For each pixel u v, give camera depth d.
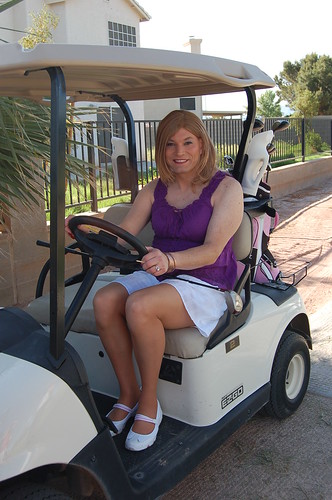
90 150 5.12
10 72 1.62
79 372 1.65
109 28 13.88
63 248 1.60
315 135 11.87
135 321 2.00
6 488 1.51
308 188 10.70
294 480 2.36
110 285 2.19
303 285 4.88
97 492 1.77
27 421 1.47
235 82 1.98
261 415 2.85
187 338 2.09
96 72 1.88
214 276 2.26
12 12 11.47
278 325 2.64
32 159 2.97
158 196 2.42
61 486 1.75
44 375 1.56
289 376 2.86
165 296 2.04
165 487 1.87
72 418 1.60
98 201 5.75
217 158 2.39
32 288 4.55
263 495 2.27
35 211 3.90
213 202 2.25
